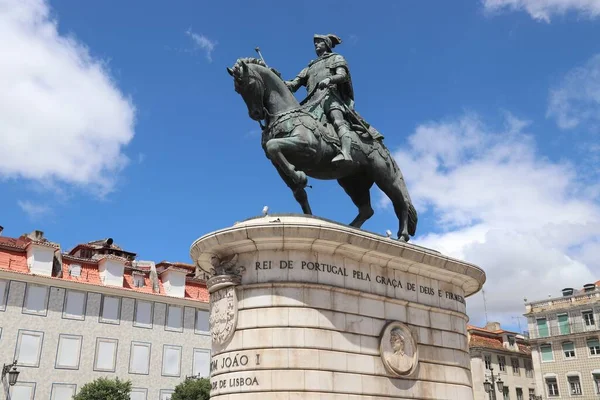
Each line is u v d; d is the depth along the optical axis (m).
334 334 5.68
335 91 7.00
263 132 6.62
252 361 5.44
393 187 7.23
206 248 6.04
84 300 22.83
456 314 6.98
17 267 22.36
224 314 5.76
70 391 21.44
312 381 5.38
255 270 5.78
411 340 6.27
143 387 23.03
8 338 20.83
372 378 5.80
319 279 5.79
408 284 6.59
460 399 6.55
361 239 6.00
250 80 6.33
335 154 6.63
